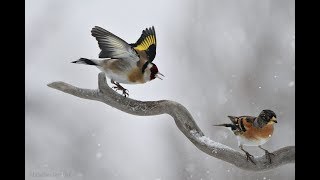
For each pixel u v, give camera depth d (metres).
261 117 8.32
